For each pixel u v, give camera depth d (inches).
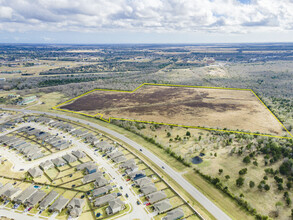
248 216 2748.5
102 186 3228.3
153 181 3373.5
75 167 3710.6
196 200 2992.1
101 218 2669.8
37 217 2684.5
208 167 3727.9
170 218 2625.5
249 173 3545.8
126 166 3683.6
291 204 2918.3
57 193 3034.0
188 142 4628.4
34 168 3560.5
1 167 3671.3
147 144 4574.3
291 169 3518.7
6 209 2812.5
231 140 4544.8
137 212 2768.2
